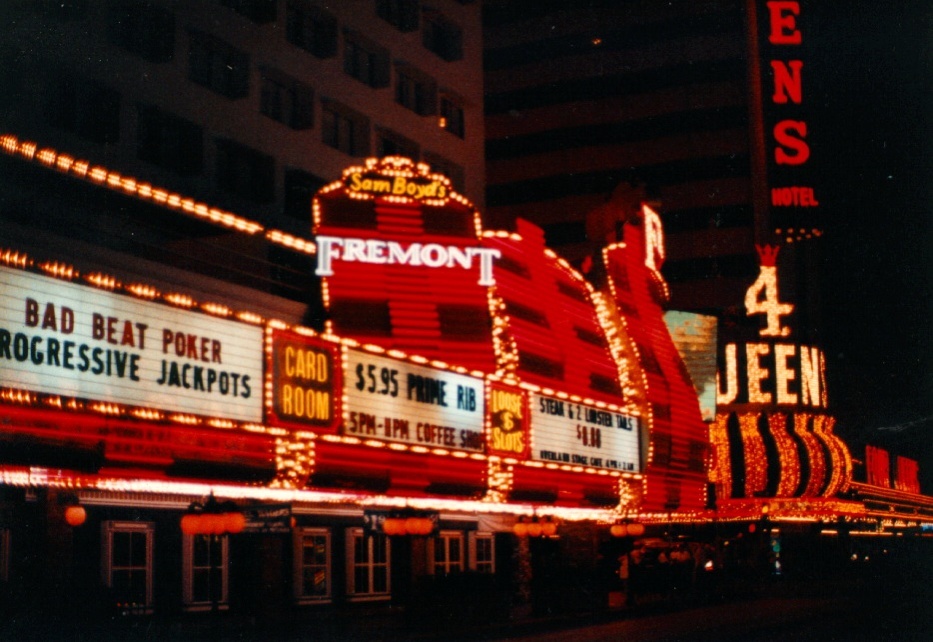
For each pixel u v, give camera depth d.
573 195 81.94
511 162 83.56
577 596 35.50
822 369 67.00
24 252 17.55
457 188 50.88
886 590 50.38
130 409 19.00
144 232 31.89
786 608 36.66
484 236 31.56
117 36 33.22
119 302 19.03
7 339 16.84
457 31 52.03
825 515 62.34
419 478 27.12
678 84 81.50
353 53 45.31
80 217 28.38
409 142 47.38
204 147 35.66
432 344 28.64
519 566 41.38
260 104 38.75
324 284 27.83
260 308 25.12
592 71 83.00
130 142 32.78
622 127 82.12
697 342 47.53
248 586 30.34
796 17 79.06
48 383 17.52
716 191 79.94
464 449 28.84
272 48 39.28
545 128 83.25
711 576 46.41
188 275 22.47
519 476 31.22
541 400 32.81
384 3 47.75
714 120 80.75
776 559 66.44
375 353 25.98
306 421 23.48
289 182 40.16
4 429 16.69
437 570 35.66
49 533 23.41
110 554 25.73
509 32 84.81
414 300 28.75
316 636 26.39
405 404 26.84
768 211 77.56
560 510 35.56
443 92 50.62
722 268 79.12
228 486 22.03
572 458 34.25
